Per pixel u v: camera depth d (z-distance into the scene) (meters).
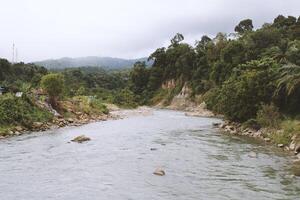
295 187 23.02
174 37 173.38
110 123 65.25
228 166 29.03
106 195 21.45
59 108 65.00
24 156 32.22
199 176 25.81
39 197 21.02
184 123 67.31
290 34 117.81
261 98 51.53
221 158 32.22
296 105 49.62
